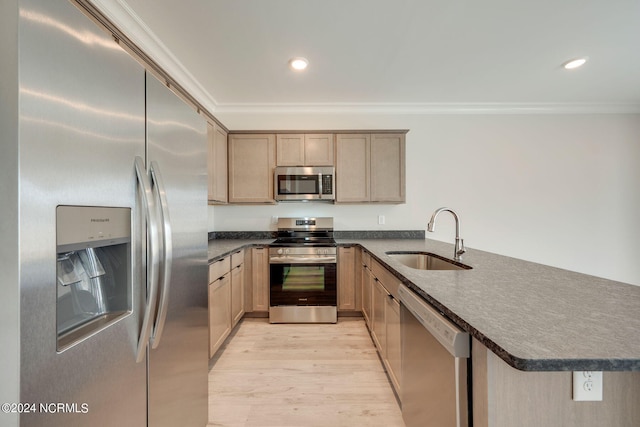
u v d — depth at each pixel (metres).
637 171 3.49
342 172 3.23
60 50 0.66
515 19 1.94
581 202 3.51
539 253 3.51
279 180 3.18
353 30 2.04
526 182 3.52
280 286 3.00
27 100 0.59
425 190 3.53
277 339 2.61
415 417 1.27
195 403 1.35
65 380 0.67
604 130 3.50
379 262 2.06
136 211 0.91
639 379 0.73
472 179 3.53
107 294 0.88
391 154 3.25
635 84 2.95
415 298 1.22
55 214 0.64
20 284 0.57
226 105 3.43
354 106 3.48
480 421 0.77
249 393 1.83
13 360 0.57
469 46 2.26
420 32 2.07
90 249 0.84
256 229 3.55
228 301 2.48
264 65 2.53
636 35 2.12
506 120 3.52
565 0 1.76
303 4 1.78
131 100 0.90
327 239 3.34
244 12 1.84
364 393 1.84
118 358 0.84
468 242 3.53
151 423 1.00
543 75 2.74
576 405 0.73
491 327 0.76
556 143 3.51
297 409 1.69
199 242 1.40
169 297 1.11
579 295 1.06
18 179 0.57
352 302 3.08
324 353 2.34
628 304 0.96
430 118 3.53
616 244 3.49
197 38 2.12
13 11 0.57
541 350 0.64
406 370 1.41
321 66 2.55
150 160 1.00
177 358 1.18
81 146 0.71
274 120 3.51
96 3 1.67
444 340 0.88
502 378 0.73
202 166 1.43
